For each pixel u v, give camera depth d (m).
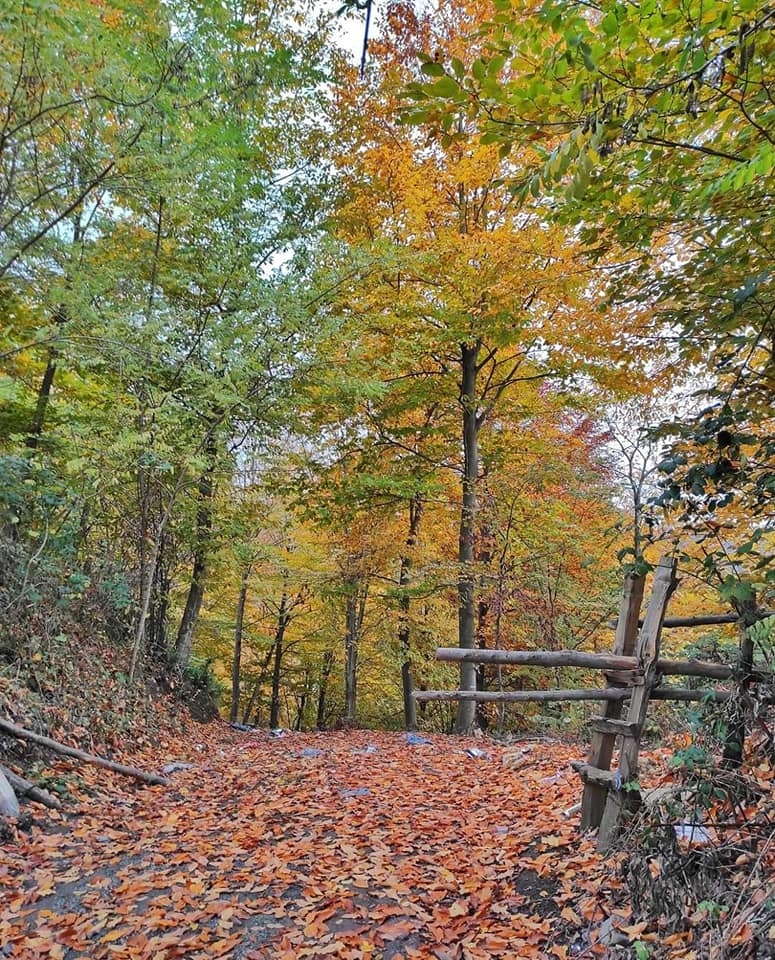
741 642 3.37
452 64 2.51
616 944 2.80
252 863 4.40
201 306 9.11
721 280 4.02
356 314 9.97
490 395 11.79
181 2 6.90
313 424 11.37
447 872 4.05
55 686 6.89
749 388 3.87
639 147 3.14
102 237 8.81
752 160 2.49
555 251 7.36
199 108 7.42
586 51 2.25
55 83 6.01
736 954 2.24
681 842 3.00
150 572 9.09
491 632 13.05
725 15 2.19
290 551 15.52
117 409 7.77
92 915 3.70
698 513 3.62
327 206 10.77
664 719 5.80
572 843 3.98
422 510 13.81
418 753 8.64
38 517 7.93
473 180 8.56
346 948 3.26
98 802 5.60
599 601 11.75
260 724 23.64
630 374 6.00
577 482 11.91
